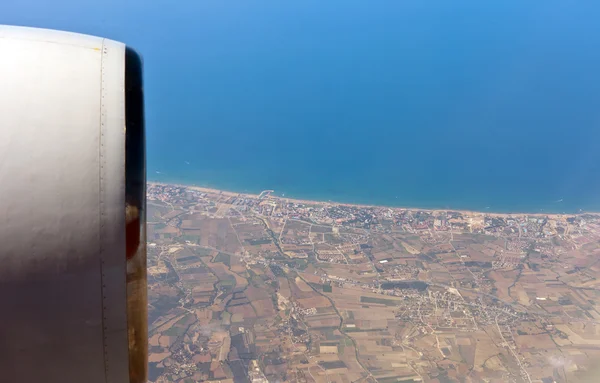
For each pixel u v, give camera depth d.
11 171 1.57
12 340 1.61
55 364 1.69
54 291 1.60
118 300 1.67
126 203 1.72
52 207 1.58
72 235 1.59
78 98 1.71
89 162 1.63
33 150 1.59
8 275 1.54
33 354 1.65
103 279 1.65
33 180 1.58
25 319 1.59
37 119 1.63
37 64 1.74
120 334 1.72
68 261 1.59
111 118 1.71
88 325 1.67
